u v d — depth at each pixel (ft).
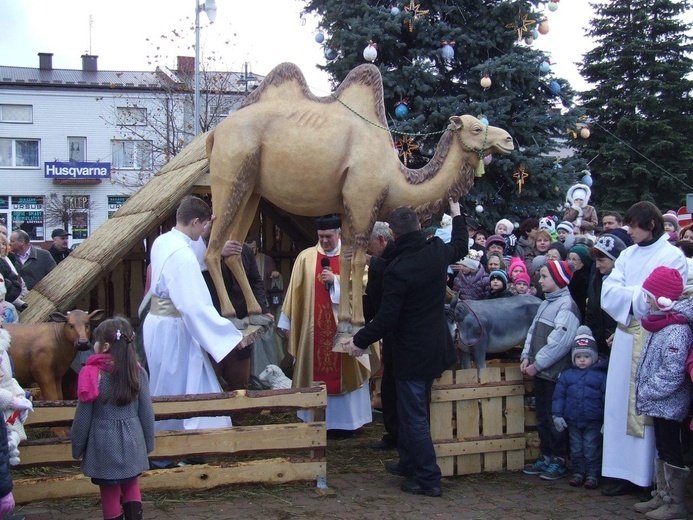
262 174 16.79
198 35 49.88
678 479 14.39
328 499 15.39
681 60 68.64
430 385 16.42
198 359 16.81
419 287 15.58
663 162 65.57
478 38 34.99
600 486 16.58
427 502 15.35
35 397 20.42
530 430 18.51
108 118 103.55
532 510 14.97
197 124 50.11
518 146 34.68
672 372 14.15
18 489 14.48
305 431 15.99
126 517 12.69
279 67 17.22
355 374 20.01
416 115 34.45
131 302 25.04
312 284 20.11
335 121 16.65
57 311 19.47
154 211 20.58
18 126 102.06
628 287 15.44
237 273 17.20
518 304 18.53
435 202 17.42
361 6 34.55
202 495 15.40
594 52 70.03
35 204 103.91
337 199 16.94
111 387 12.39
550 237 23.41
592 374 16.51
